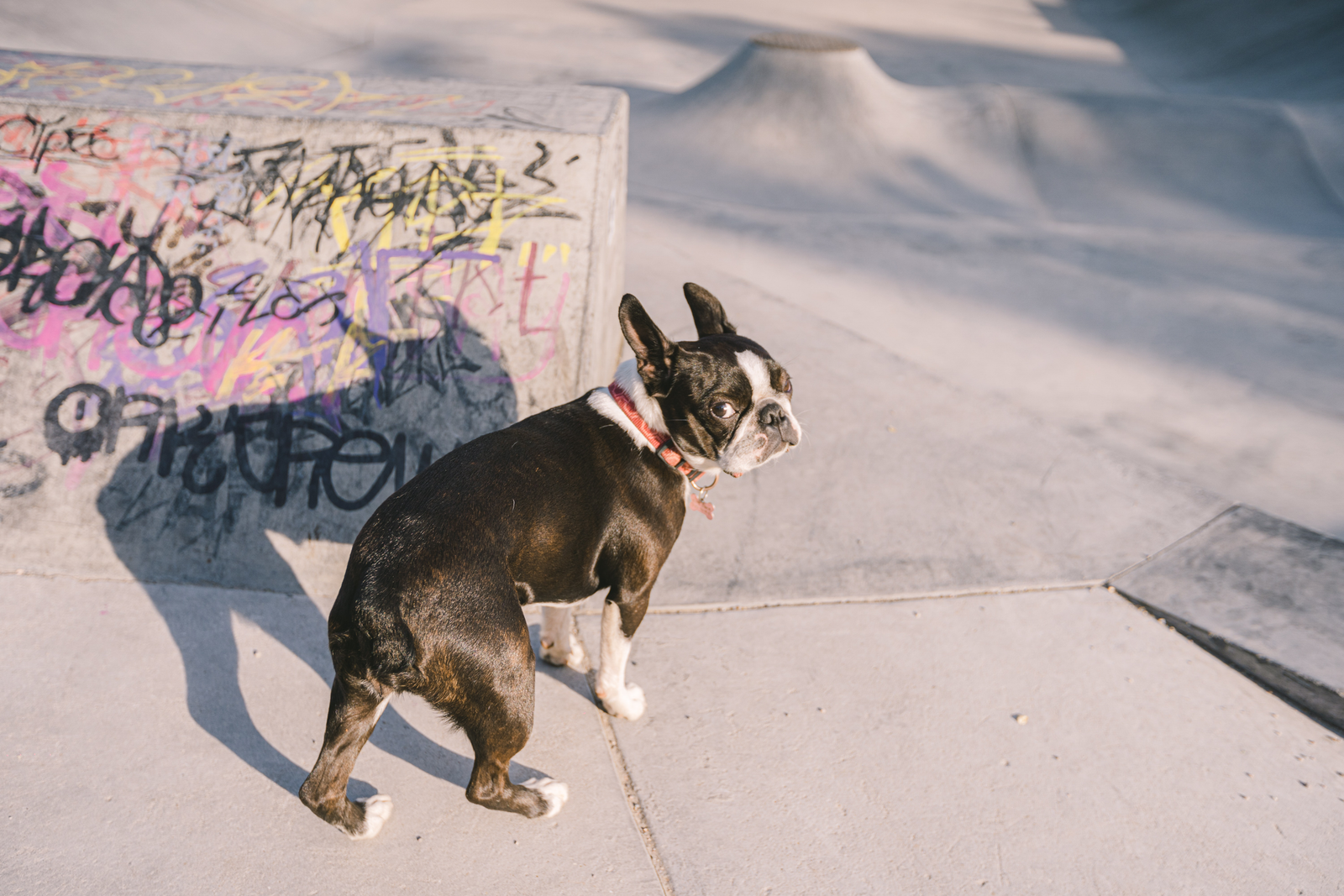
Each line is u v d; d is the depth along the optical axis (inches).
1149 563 165.6
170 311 154.7
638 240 297.3
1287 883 108.0
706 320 120.5
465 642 91.8
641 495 109.4
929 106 539.8
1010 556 165.9
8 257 155.4
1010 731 127.9
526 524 100.4
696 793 114.1
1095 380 279.4
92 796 106.3
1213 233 442.9
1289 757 128.0
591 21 940.0
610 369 192.1
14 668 123.4
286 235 159.6
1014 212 468.4
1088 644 146.9
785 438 105.4
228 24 698.8
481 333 157.3
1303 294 358.0
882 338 298.2
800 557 161.3
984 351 294.8
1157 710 134.5
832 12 1117.1
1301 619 149.3
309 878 99.1
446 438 153.3
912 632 146.3
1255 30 944.9
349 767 98.6
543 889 100.1
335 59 714.2
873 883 103.7
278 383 152.9
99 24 599.5
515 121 174.2
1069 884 105.7
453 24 864.9
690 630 142.9
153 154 162.4
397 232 160.7
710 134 507.2
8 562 141.5
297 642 133.7
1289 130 538.0
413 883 99.6
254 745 115.6
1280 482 226.1
